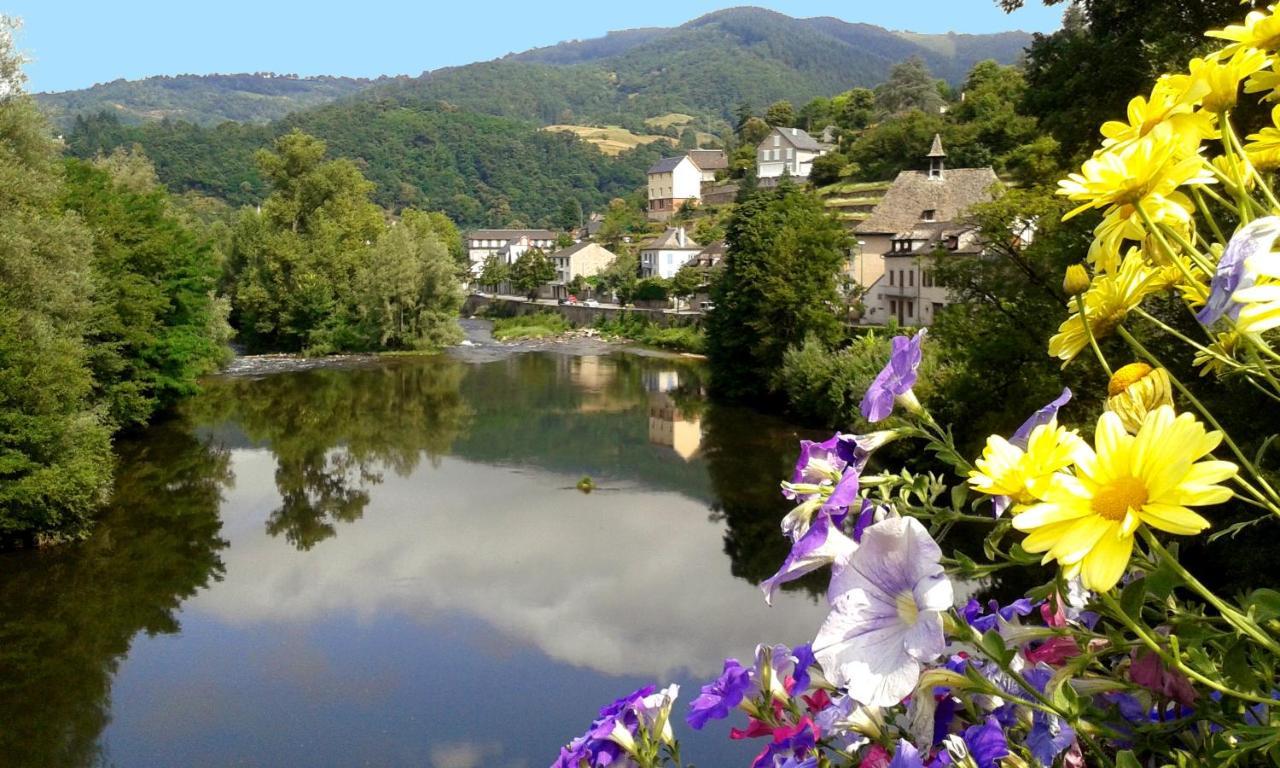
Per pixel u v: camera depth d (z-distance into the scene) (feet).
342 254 181.98
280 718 41.52
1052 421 4.33
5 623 51.49
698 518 70.49
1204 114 4.50
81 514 64.28
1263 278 3.83
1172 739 4.77
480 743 39.27
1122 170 4.31
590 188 633.61
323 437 100.73
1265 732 3.74
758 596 54.24
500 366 159.02
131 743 39.52
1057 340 4.86
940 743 4.99
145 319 93.09
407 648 48.73
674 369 154.61
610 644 48.62
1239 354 5.00
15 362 61.62
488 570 60.23
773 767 5.74
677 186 416.26
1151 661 4.37
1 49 76.33
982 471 3.83
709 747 33.99
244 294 173.06
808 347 105.70
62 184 85.71
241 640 49.78
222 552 63.52
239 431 103.04
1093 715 4.47
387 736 39.93
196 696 43.57
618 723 6.30
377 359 168.45
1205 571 27.96
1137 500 3.35
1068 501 3.42
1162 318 23.15
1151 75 43.80
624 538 66.23
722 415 110.22
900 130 285.43
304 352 172.24
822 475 5.40
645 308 236.02
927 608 4.07
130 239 100.42
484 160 627.46
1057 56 54.85
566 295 301.84
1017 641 4.72
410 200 582.35
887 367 5.35
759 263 118.52
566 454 92.48
